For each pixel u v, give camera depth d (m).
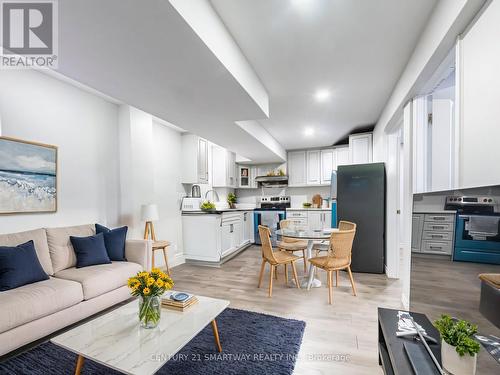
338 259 2.79
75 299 2.06
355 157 4.73
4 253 1.97
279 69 2.43
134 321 1.61
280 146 5.88
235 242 5.09
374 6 1.62
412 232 1.52
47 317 1.88
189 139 4.76
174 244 4.35
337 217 3.87
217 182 5.75
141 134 3.63
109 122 3.37
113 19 1.28
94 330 1.50
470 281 0.94
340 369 1.65
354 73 2.53
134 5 1.18
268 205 6.66
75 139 2.92
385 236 3.71
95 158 3.16
